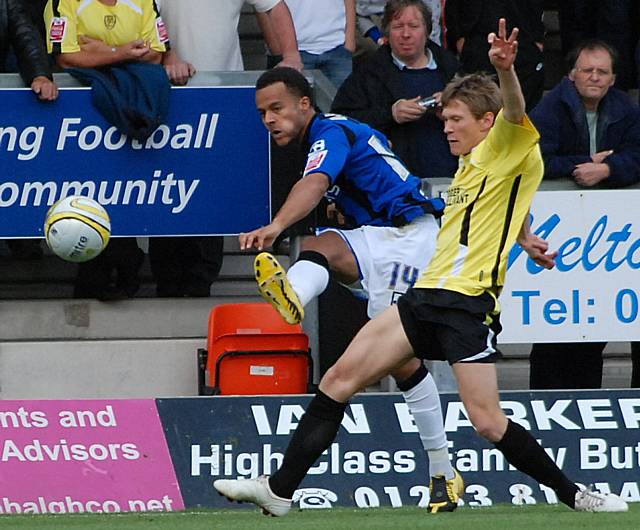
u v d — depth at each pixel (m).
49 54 28.56
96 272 28.70
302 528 18.34
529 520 19.02
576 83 27.80
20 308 28.86
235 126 28.14
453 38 31.83
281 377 26.41
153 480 23.94
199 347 28.53
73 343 28.27
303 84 21.23
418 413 20.95
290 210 19.72
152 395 28.39
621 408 24.92
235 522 19.92
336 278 22.42
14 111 27.62
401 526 18.42
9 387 28.08
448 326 18.16
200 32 29.06
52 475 23.84
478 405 18.33
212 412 24.27
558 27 38.16
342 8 31.72
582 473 24.67
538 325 26.98
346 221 22.70
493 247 18.33
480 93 18.55
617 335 27.11
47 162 27.77
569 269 26.97
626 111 28.03
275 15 29.39
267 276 19.39
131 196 27.98
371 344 18.42
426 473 24.12
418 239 22.20
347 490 23.92
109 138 27.86
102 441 24.03
